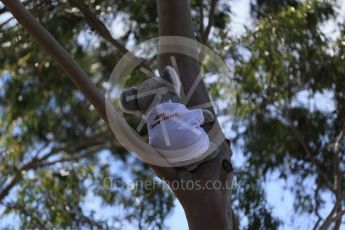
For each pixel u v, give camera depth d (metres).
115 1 21.34
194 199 11.61
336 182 20.17
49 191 21.86
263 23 20.80
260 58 20.56
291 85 21.30
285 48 20.69
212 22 19.64
